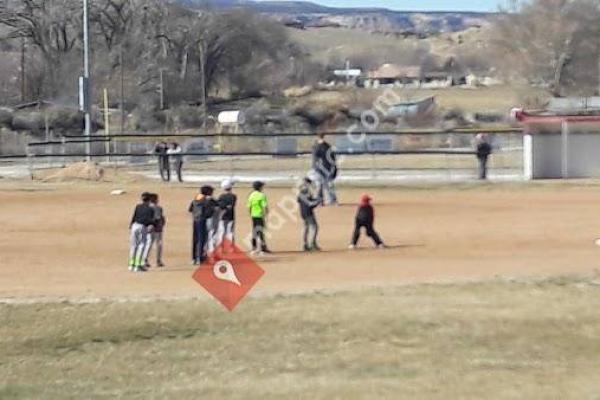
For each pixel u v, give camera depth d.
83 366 50.78
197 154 141.62
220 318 56.91
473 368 48.66
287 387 45.97
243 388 46.09
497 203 115.31
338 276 69.44
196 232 76.56
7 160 186.75
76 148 180.12
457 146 174.88
